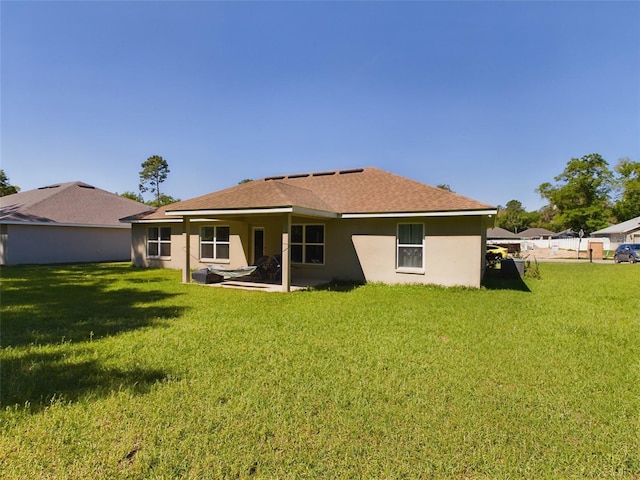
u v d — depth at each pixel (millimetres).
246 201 11125
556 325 6477
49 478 2285
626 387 3762
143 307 8117
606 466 2457
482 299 9195
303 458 2506
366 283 12500
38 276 14445
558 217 53438
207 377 3945
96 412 3131
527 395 3543
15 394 3463
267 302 8781
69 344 5176
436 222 11562
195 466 2410
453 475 2355
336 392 3561
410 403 3346
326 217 12164
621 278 15016
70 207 23328
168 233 18391
